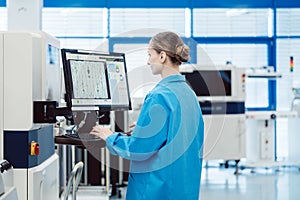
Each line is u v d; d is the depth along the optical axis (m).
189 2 8.02
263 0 8.08
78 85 2.15
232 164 7.56
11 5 6.88
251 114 6.54
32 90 2.10
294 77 8.18
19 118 2.10
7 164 1.94
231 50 8.12
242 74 6.47
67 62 2.13
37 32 2.23
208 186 5.79
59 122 2.36
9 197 1.72
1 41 2.09
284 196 5.19
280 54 8.17
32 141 2.16
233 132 6.46
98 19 7.92
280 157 8.01
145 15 7.98
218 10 8.06
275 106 8.15
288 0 8.09
